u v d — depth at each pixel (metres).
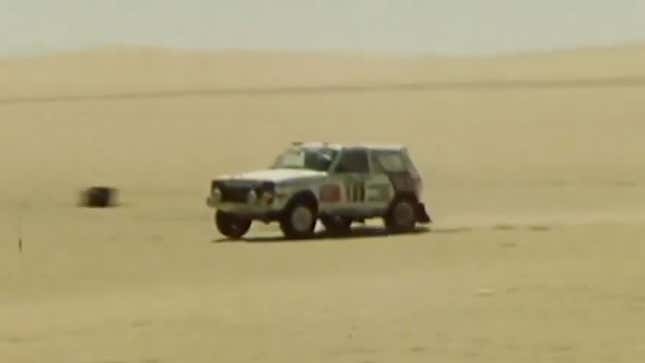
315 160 113.31
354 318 60.03
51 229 117.56
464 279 74.94
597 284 70.19
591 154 190.88
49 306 67.94
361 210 113.19
